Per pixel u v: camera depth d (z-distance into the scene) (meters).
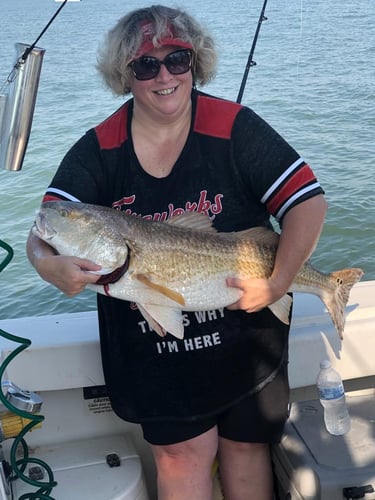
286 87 14.92
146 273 2.00
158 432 2.21
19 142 1.92
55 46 22.70
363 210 8.17
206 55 2.10
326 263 7.24
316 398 2.71
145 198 2.11
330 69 16.83
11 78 1.89
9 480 2.25
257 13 19.33
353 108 13.02
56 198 2.07
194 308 2.07
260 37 21.81
